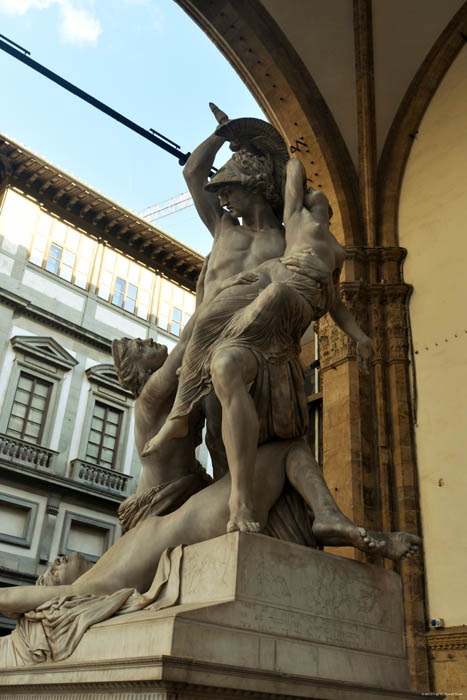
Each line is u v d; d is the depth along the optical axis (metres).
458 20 7.92
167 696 1.24
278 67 8.09
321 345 7.50
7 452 15.77
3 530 15.30
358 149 8.17
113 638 1.50
